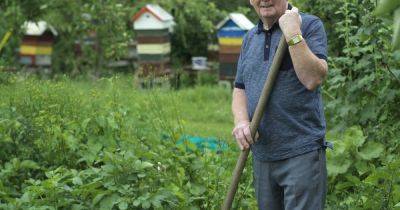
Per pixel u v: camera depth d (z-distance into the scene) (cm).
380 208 471
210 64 1683
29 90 655
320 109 384
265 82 376
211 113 1114
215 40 1734
